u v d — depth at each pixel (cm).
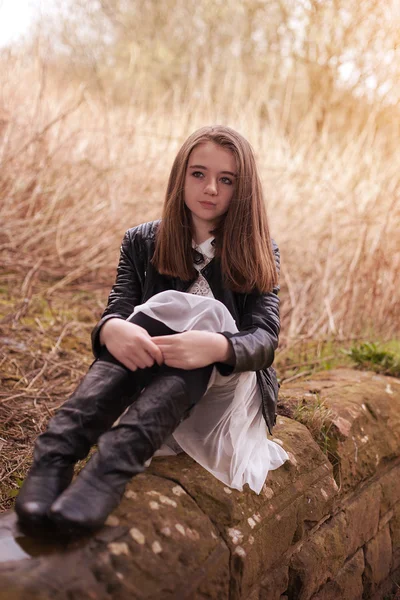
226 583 151
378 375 290
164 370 152
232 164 174
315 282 406
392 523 247
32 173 427
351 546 214
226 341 155
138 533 139
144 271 188
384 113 484
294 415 223
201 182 173
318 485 198
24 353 308
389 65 462
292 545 183
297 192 483
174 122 532
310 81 570
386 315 379
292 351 353
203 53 732
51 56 526
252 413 177
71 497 132
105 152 470
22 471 206
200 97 571
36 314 361
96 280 427
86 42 657
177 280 182
